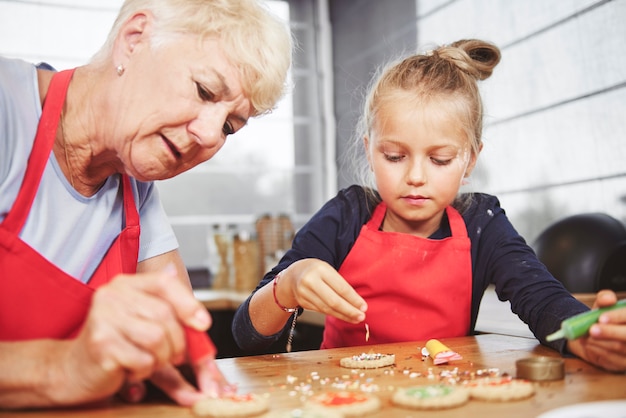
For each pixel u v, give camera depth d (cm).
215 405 75
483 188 257
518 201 244
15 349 76
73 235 108
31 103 101
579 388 84
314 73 369
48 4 322
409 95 127
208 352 76
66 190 106
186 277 126
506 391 79
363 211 146
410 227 142
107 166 108
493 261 138
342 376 94
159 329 71
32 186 100
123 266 115
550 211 230
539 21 232
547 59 229
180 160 100
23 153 99
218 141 98
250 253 293
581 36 215
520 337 125
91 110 101
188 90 93
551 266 191
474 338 125
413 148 126
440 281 136
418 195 127
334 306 107
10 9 316
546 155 231
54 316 94
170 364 84
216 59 93
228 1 95
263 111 103
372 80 160
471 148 138
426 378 91
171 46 94
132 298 72
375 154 132
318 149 370
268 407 78
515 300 127
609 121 206
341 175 354
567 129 222
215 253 312
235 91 95
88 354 71
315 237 141
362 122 167
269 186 366
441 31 284
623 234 189
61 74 103
